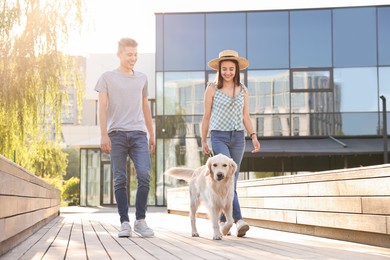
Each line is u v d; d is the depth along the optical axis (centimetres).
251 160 1877
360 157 1820
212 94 556
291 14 1870
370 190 451
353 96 1834
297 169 1858
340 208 504
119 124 537
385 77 1830
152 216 1160
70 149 4516
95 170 2238
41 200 695
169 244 466
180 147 1905
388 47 1834
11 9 1152
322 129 1831
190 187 573
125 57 545
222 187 507
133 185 2133
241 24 1892
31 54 1166
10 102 1141
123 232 536
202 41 1905
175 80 1908
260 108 1858
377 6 1841
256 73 1870
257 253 392
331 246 450
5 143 1175
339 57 1847
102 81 540
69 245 468
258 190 725
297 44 1866
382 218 432
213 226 513
